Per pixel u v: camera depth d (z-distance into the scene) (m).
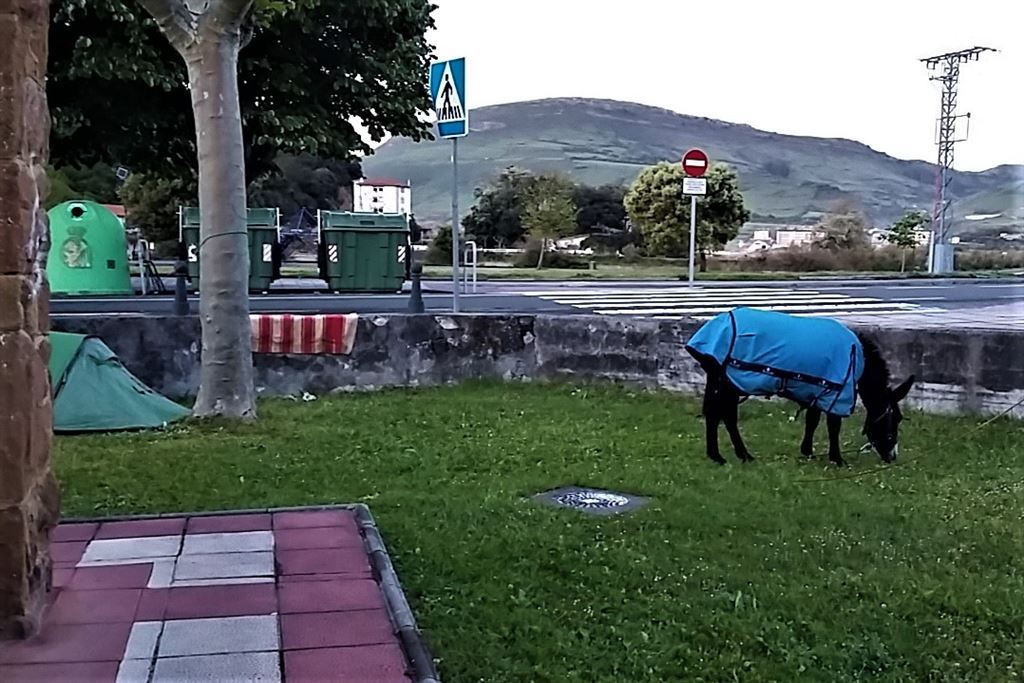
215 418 8.97
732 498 6.66
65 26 18.09
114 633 4.17
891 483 7.25
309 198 57.94
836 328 7.93
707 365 7.94
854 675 4.03
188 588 4.70
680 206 39.53
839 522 6.13
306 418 9.34
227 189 8.92
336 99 21.44
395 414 9.62
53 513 4.53
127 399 8.91
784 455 8.21
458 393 11.00
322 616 4.37
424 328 11.45
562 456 7.89
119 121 19.73
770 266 40.09
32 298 4.17
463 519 6.01
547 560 5.25
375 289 22.42
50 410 4.54
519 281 28.41
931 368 10.06
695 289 24.61
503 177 56.94
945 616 4.63
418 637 4.12
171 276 26.09
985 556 5.52
